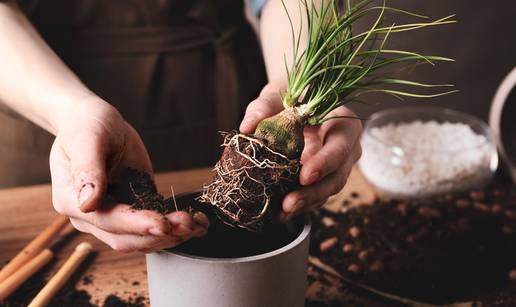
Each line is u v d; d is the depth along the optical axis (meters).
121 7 0.79
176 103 0.85
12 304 0.56
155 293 0.48
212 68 0.85
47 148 0.83
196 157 0.89
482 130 0.81
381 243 0.67
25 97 0.55
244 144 0.45
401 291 0.60
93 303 0.57
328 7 0.46
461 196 0.76
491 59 1.06
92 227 0.46
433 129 0.82
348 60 0.45
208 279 0.44
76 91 0.54
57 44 0.79
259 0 0.71
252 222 0.46
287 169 0.45
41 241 0.62
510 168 0.80
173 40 0.81
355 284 0.61
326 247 0.65
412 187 0.75
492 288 0.61
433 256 0.65
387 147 0.76
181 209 0.48
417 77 1.06
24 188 0.74
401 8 1.03
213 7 0.81
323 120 0.47
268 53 0.65
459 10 1.03
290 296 0.47
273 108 0.48
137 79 0.82
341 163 0.49
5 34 0.59
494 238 0.68
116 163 0.50
